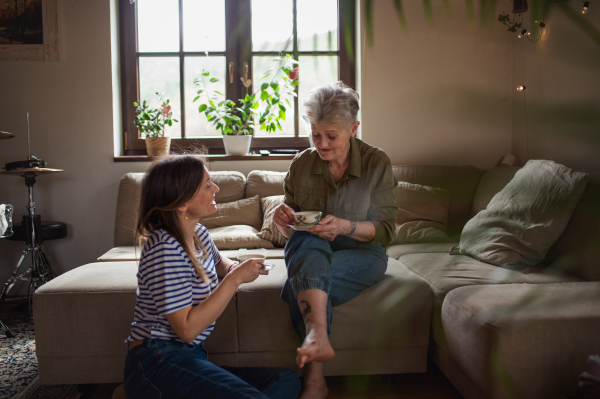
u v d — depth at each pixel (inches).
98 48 125.6
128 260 91.0
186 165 52.2
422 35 126.9
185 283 50.0
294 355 67.7
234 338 66.9
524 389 47.4
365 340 66.7
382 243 70.4
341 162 70.9
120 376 67.8
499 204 79.8
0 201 126.4
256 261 54.4
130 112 135.4
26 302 121.3
